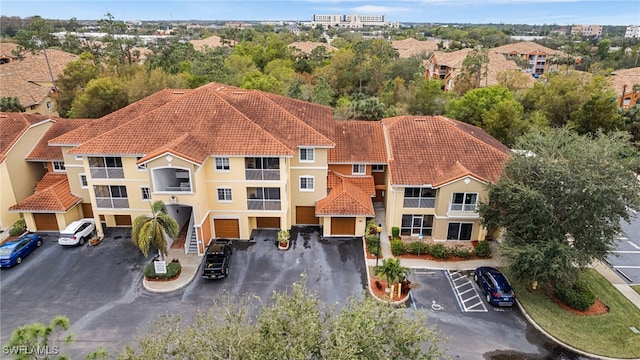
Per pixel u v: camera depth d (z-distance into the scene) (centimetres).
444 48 13025
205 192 3112
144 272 2830
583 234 2497
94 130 3291
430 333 1548
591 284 2816
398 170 3209
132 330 2364
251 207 3203
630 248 3303
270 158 3094
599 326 2416
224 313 1605
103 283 2783
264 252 3139
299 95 6281
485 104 5262
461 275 2891
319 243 3266
